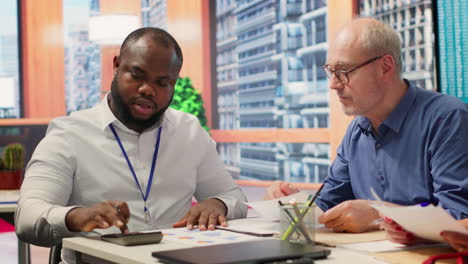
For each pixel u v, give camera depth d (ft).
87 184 6.16
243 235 4.84
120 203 5.04
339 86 6.04
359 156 6.43
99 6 29.43
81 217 5.05
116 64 6.15
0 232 15.57
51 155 6.06
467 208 5.19
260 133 26.14
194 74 28.73
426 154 5.80
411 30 20.08
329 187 6.79
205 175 6.88
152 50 5.74
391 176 6.05
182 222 5.59
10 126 27.66
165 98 5.92
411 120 5.95
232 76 27.73
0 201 8.04
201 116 26.53
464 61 18.79
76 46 29.32
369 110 6.02
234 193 6.86
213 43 28.50
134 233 4.58
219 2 28.12
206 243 4.46
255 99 26.66
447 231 3.85
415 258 3.78
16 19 29.04
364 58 5.88
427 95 6.03
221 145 28.37
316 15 23.71
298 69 24.70
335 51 6.03
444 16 19.08
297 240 4.24
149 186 6.25
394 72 5.99
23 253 8.46
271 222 5.61
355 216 4.88
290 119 25.16
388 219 4.30
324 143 23.67
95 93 29.43
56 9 29.17
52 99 29.37
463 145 5.57
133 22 24.21
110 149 6.21
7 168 9.55
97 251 4.28
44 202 5.65
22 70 29.09
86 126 6.25
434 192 5.69
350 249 4.14
